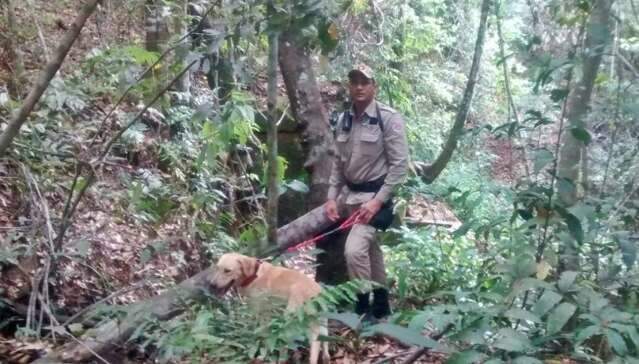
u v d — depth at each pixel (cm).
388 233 630
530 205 397
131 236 628
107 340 424
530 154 433
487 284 430
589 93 458
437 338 395
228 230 739
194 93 841
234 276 429
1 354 438
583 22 426
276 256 507
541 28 554
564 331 392
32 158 599
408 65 1414
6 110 630
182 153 732
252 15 444
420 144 1284
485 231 428
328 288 392
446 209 923
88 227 600
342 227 514
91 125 668
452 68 1508
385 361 447
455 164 1223
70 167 642
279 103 785
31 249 510
